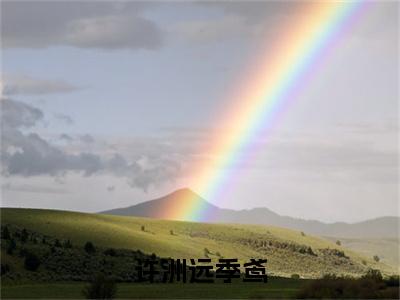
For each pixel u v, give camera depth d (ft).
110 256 580.71
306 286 322.96
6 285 441.68
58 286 427.33
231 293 356.79
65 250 569.23
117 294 348.18
